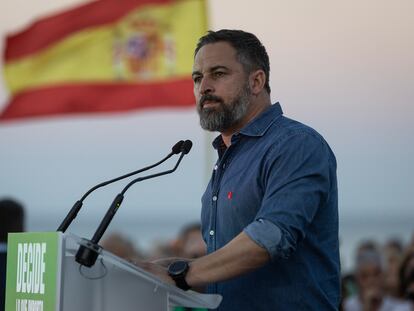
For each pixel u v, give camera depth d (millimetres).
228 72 7109
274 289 6883
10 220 12047
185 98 19578
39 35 20266
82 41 20094
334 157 7102
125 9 19906
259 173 6898
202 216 7500
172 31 19734
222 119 7098
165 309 6293
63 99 20094
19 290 6492
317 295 6902
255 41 7301
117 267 6113
